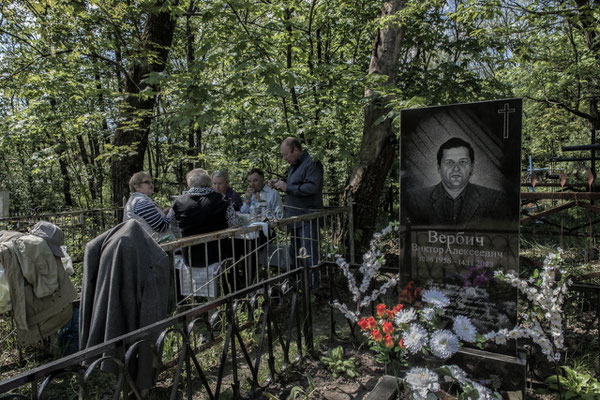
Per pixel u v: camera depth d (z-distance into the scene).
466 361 2.42
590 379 2.20
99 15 6.64
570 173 7.68
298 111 6.09
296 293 2.80
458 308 2.49
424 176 2.54
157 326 1.89
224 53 4.91
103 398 2.56
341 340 3.25
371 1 7.25
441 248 2.52
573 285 2.34
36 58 7.12
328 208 5.04
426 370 2.03
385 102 5.32
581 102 11.30
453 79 6.54
